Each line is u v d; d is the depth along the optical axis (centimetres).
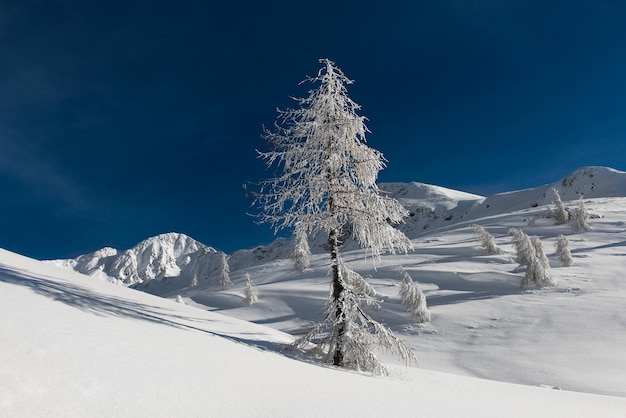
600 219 6806
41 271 914
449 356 2470
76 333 448
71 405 284
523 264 4125
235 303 5759
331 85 1075
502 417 548
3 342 350
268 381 507
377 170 1083
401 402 554
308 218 1068
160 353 476
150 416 308
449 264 5447
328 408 448
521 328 2723
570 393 1027
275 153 1077
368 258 6650
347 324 1020
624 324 2455
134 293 1249
